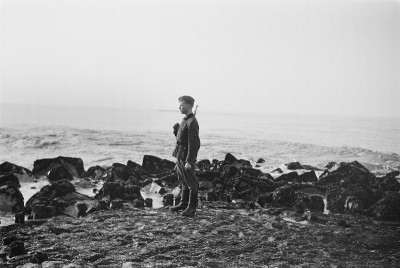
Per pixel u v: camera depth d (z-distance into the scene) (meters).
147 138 27.55
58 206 6.69
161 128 45.12
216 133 42.97
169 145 23.33
